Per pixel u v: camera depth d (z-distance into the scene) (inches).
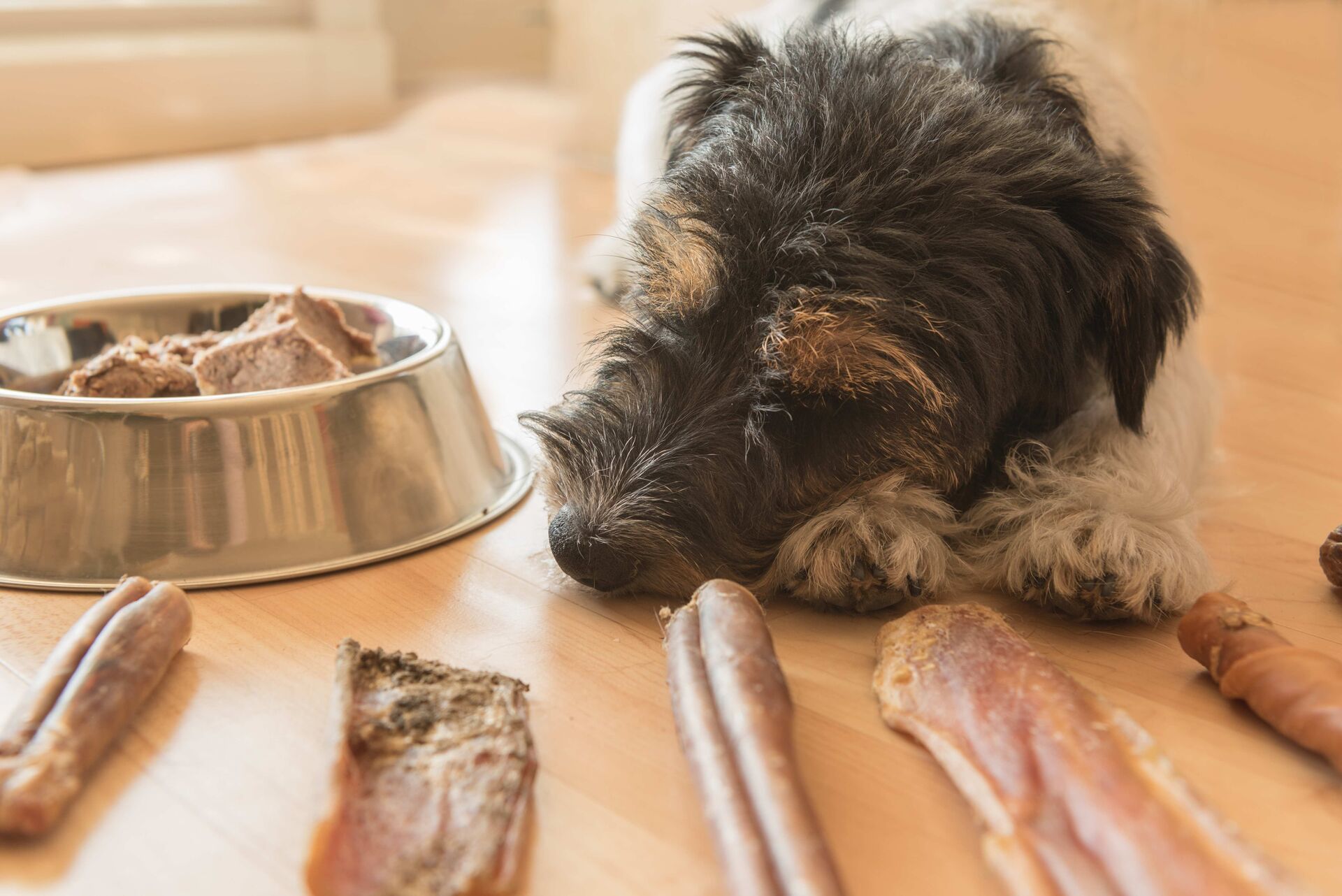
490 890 41.5
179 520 66.1
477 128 260.8
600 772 49.9
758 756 42.8
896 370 62.0
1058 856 40.5
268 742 51.3
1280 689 52.9
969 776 46.4
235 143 235.9
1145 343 69.8
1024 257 65.7
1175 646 62.7
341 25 252.5
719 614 52.7
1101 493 68.0
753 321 64.4
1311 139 192.5
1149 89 172.7
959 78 74.3
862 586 63.3
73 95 209.8
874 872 43.9
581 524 63.9
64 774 45.9
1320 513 83.0
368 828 43.7
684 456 63.7
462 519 76.2
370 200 193.9
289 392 67.9
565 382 95.3
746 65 82.1
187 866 43.4
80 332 84.6
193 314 88.3
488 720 51.1
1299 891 38.4
